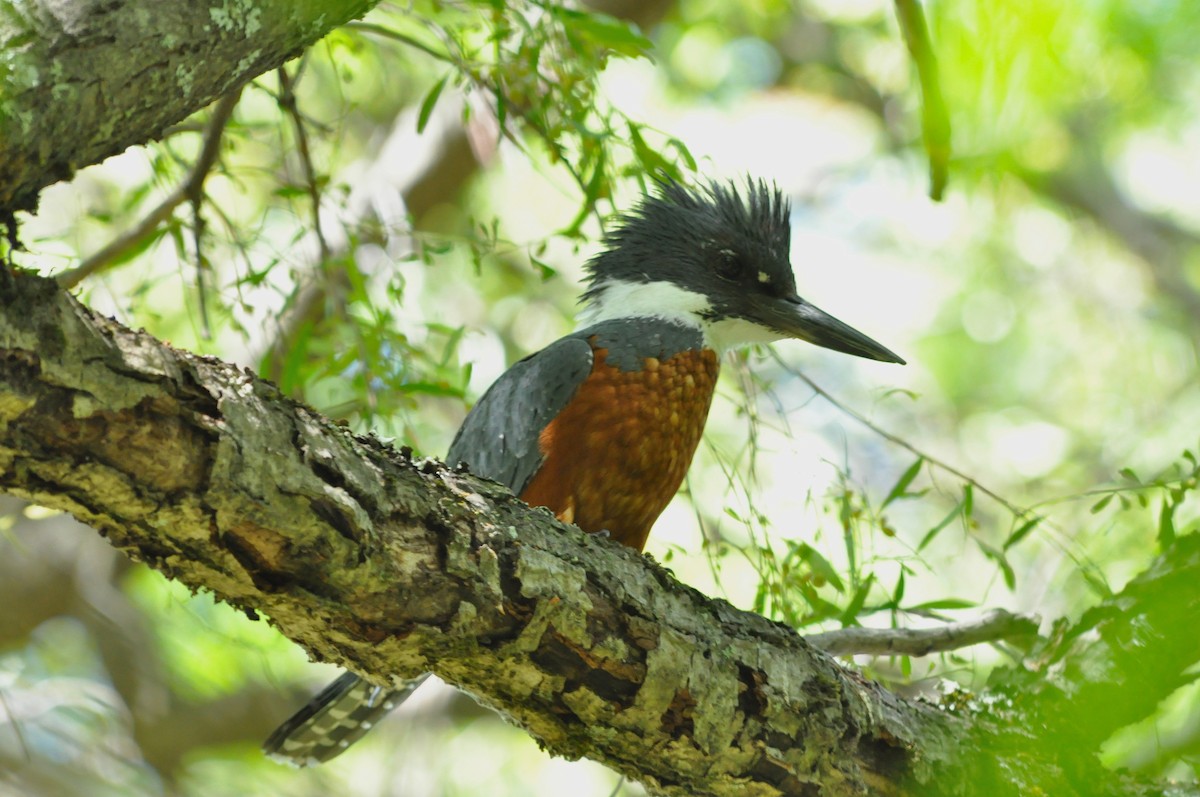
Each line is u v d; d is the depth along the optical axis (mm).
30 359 4293
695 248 10695
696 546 12820
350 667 6004
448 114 17094
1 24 4352
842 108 22297
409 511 5480
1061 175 19891
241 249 10078
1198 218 21344
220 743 16641
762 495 9656
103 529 4945
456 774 17125
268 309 9969
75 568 16672
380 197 13203
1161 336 19922
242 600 5375
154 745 16469
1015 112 8711
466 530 5676
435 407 16688
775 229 10977
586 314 11039
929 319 20047
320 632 5641
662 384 9891
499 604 5738
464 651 5824
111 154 4875
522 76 9359
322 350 10547
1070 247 20703
